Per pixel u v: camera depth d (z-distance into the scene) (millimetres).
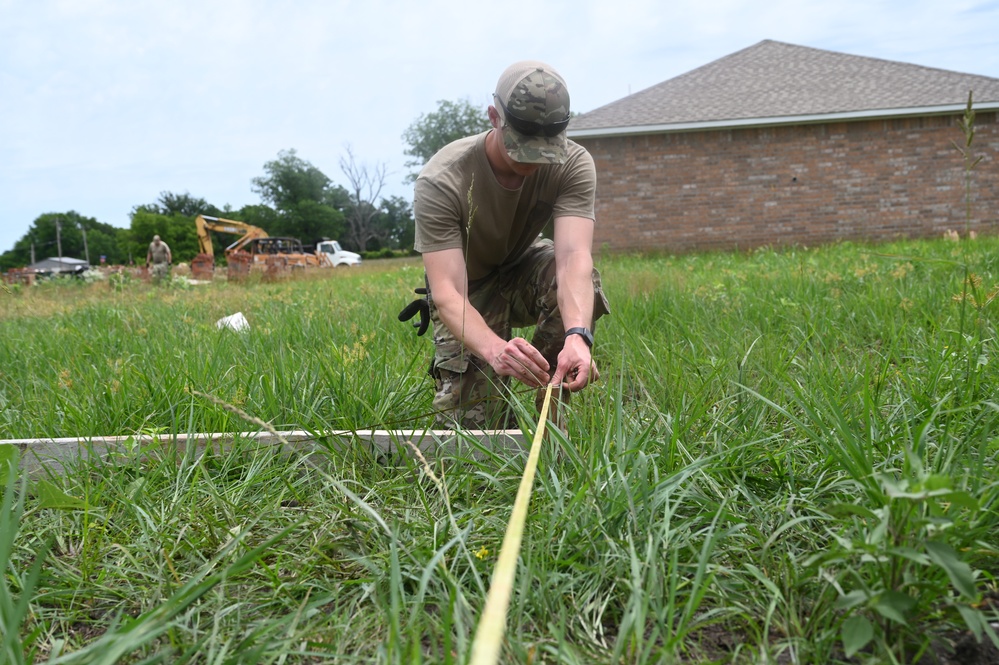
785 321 4680
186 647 1545
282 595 1812
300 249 33125
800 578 1671
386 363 3715
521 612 1594
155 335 5477
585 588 1754
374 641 1591
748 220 16781
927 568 1579
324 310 6512
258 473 2521
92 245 108312
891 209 16594
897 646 1459
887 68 18078
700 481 2172
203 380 3359
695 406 2615
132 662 1524
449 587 1701
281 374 3182
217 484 2523
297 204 84000
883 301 4848
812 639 1546
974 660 1487
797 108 16469
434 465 2416
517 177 2881
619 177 16812
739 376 2807
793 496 2008
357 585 1850
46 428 3102
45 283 16266
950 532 1587
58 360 4719
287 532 1659
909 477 1447
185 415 3088
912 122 16375
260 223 85500
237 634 1609
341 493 2340
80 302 10023
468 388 3055
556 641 1558
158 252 18781
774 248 16203
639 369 3500
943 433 2211
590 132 16438
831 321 4430
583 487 1883
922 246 11109
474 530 2023
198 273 21281
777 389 2945
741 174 16703
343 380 3186
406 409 3203
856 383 2740
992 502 1739
